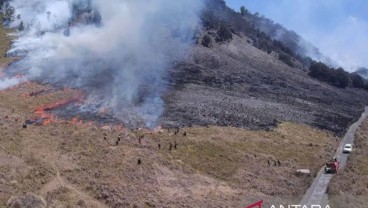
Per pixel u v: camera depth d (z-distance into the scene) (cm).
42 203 5441
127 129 9338
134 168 7112
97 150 7712
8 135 7956
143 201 6097
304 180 7644
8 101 10800
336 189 7194
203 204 6166
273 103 14112
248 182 7312
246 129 10525
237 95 14312
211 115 11250
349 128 12875
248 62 19788
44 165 6719
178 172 7344
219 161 8075
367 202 6825
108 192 6169
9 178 6059
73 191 6084
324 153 9600
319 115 13788
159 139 8806
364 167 8694
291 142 10069
